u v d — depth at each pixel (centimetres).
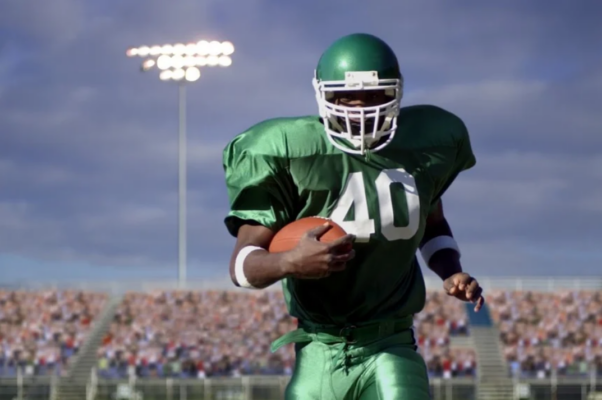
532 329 3697
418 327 3684
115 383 3459
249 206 654
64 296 3975
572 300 3847
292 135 661
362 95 652
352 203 662
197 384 3359
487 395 3381
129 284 4006
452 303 3784
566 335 3681
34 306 3919
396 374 673
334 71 650
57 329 3797
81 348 3697
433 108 712
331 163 661
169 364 3581
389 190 668
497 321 3738
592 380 3356
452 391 3369
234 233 668
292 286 696
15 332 3762
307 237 588
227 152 671
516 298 3844
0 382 3528
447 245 728
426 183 684
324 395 686
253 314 3825
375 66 645
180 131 4244
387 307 688
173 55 4216
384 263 677
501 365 3534
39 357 3638
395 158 677
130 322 3822
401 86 660
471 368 3512
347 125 646
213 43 4197
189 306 3875
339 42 661
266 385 3331
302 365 699
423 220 682
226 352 3631
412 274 707
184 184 4200
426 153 688
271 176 651
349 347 684
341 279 673
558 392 3375
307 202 661
